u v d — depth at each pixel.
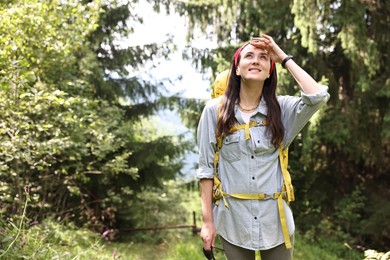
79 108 6.12
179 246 7.20
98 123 6.82
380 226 7.98
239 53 2.09
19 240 3.46
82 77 7.96
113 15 9.44
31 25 4.67
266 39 2.04
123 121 9.28
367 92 7.65
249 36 9.06
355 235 8.51
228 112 2.03
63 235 5.45
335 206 8.70
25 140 4.63
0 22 4.19
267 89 2.09
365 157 8.16
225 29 8.91
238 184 2.01
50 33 5.02
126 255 6.86
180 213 11.70
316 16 6.86
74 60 6.75
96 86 8.82
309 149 8.01
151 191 10.91
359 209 8.66
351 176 9.16
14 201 5.06
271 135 2.01
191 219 11.78
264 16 8.05
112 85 9.49
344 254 7.82
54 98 4.27
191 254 6.81
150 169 9.78
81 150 6.60
